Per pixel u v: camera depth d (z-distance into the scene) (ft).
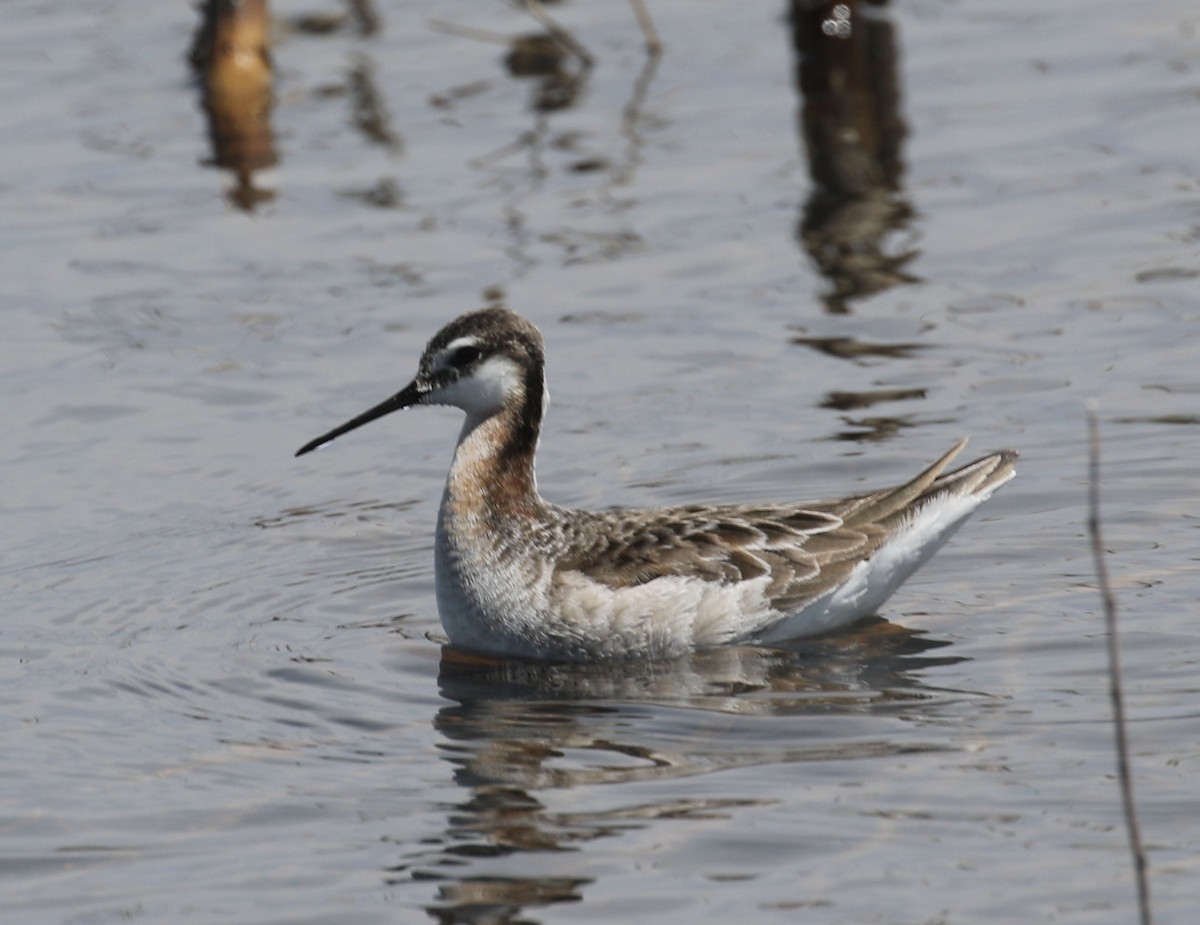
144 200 68.13
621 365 56.59
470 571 42.27
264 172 69.92
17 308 61.31
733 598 41.57
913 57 77.30
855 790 34.14
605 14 83.20
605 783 34.96
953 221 64.18
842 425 52.34
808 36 76.74
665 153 70.03
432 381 43.27
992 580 44.16
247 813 34.53
